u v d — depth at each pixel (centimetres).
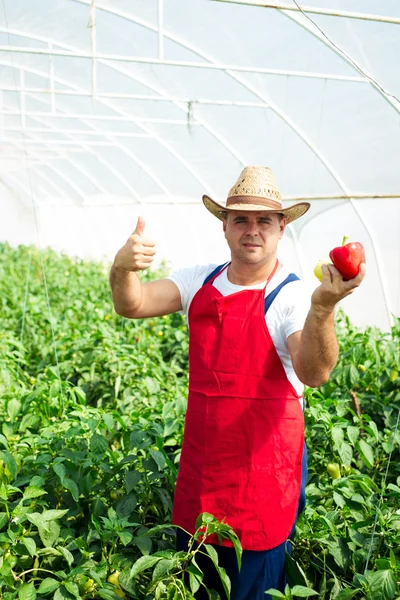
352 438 479
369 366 673
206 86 1078
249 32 863
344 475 500
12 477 419
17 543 366
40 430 511
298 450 368
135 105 1280
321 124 998
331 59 843
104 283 1548
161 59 894
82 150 1744
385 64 784
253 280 363
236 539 344
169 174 1558
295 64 900
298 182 1180
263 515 359
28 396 547
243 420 357
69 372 784
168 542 425
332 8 702
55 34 1030
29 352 975
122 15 920
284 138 1098
